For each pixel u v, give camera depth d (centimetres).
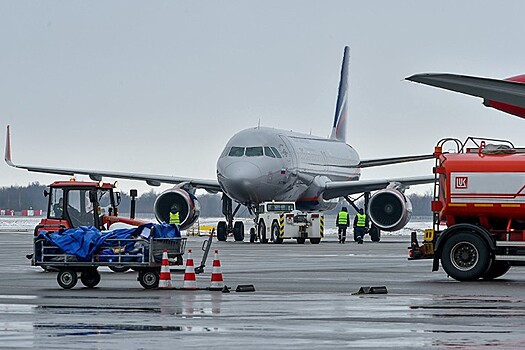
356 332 3206
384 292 4741
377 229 13050
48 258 5172
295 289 4981
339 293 4744
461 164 5831
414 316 3688
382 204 11812
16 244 11650
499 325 3403
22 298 4509
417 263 7400
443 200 5906
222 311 3872
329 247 10600
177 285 5269
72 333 3186
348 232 19488
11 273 6397
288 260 7806
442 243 5734
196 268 6328
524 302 4269
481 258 5634
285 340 3022
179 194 11531
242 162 11794
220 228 12750
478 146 6053
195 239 13938
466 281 5641
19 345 2925
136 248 5128
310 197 13100
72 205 6881
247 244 11525
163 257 5066
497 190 5772
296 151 12494
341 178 14188
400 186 11956
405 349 2844
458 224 5706
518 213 5753
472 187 5803
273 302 4256
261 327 3334
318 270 6531
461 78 5938
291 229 11725
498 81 5875
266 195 12000
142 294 4744
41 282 5572
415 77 5969
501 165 5788
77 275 5291
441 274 6184
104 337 3091
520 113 6881
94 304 4184
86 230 5238
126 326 3369
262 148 11925
